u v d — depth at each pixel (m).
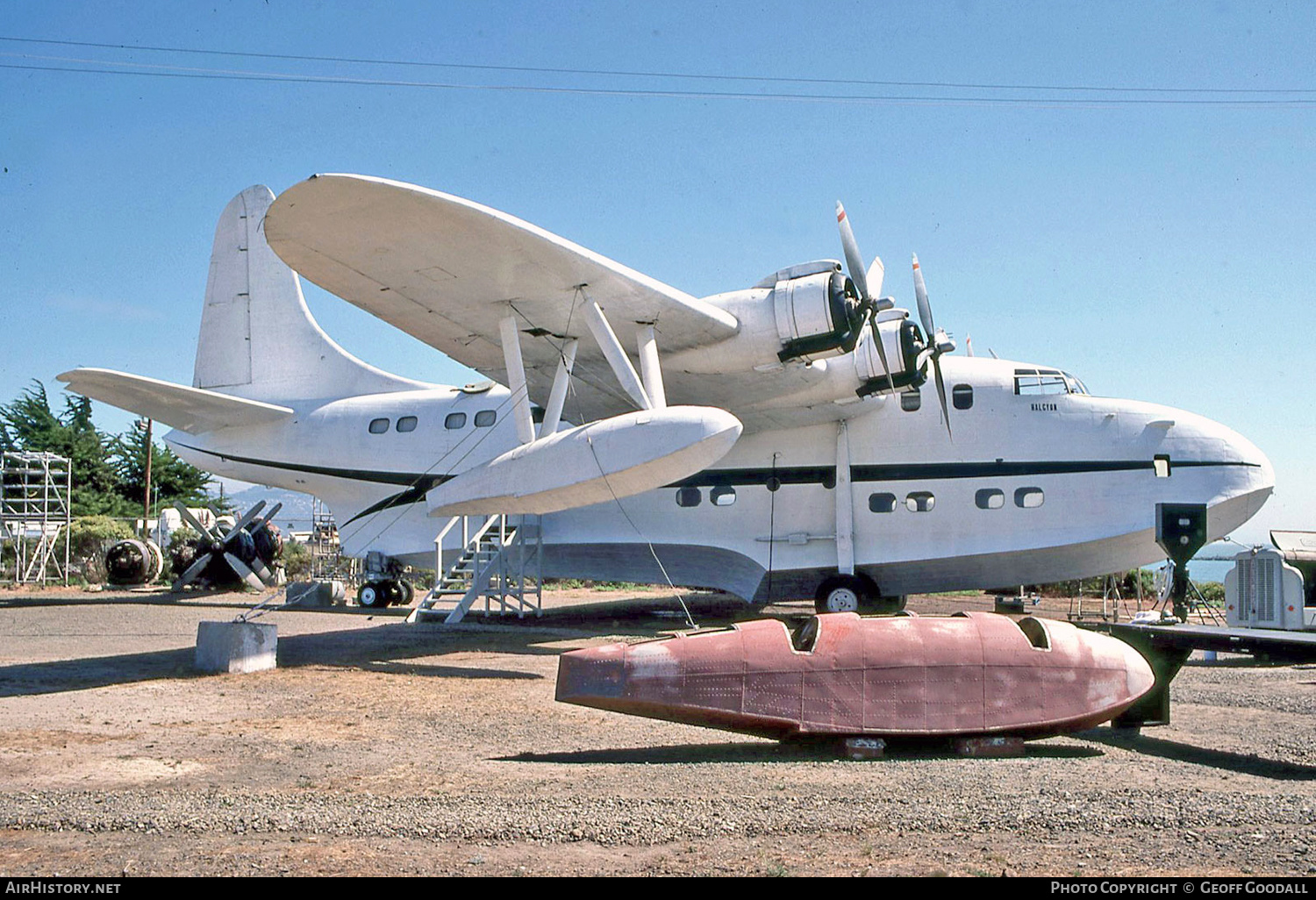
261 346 21.42
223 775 6.11
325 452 20.09
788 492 16.98
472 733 7.60
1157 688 7.61
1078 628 7.26
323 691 9.68
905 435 16.39
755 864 4.20
